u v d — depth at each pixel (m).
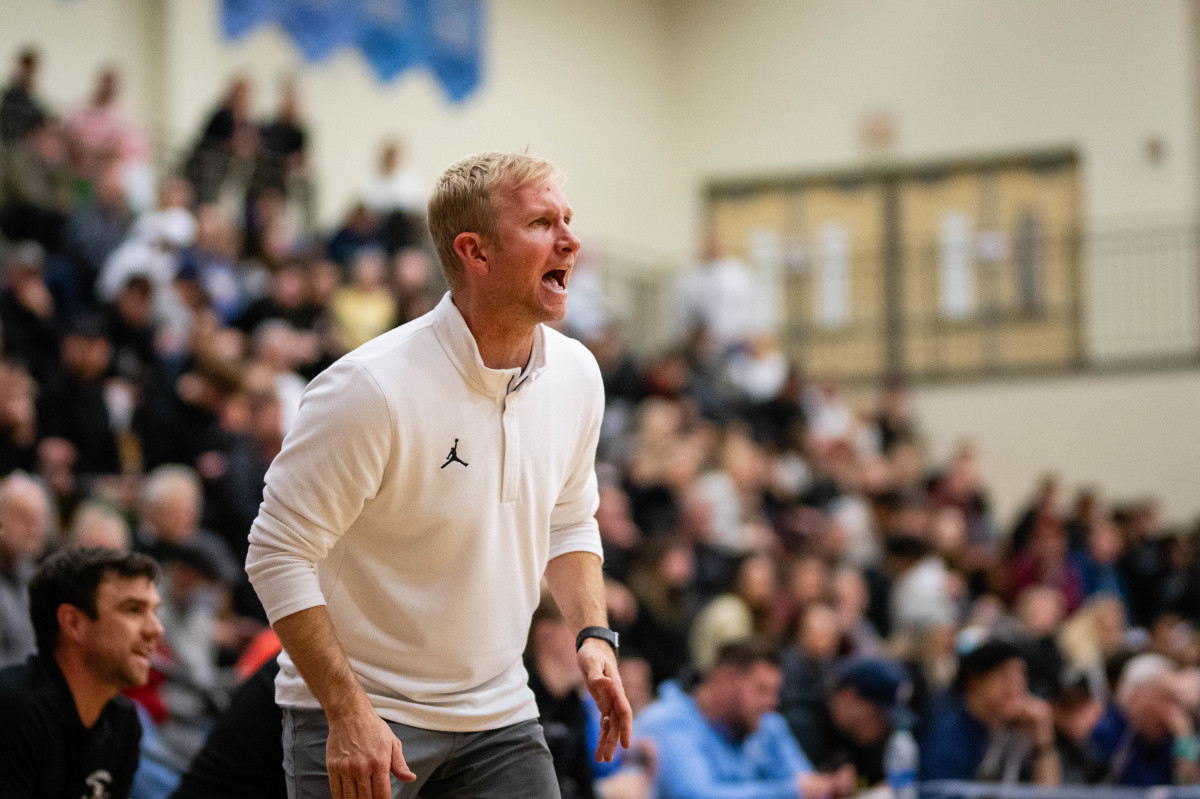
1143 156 24.28
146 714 6.43
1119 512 17.86
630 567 11.67
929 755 8.03
